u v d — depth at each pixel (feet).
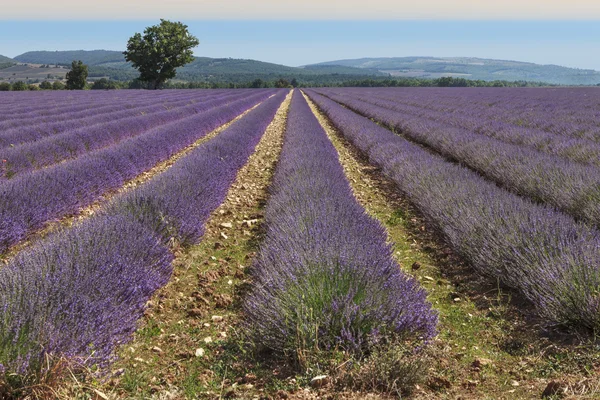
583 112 64.64
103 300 10.21
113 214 16.58
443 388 8.77
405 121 58.44
